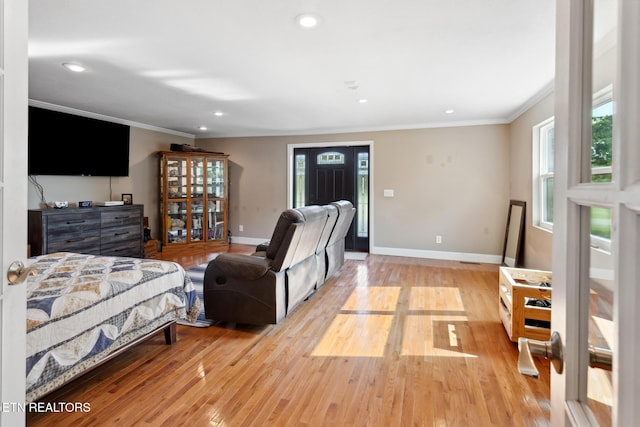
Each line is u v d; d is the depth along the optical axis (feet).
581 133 1.84
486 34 8.02
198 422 5.46
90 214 15.23
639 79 1.18
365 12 7.06
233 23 7.52
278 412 5.73
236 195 22.52
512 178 16.40
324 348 8.04
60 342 5.54
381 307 10.78
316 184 21.15
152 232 20.10
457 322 9.59
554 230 2.17
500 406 5.88
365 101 13.85
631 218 1.23
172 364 7.27
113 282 6.82
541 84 11.62
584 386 1.86
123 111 15.90
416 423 5.46
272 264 8.87
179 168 20.22
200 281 13.66
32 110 13.96
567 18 1.94
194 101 14.01
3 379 2.74
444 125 17.85
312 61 9.68
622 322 1.28
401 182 18.81
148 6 6.84
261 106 14.79
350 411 5.76
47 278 6.93
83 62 9.76
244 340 8.46
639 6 1.17
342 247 15.56
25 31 2.97
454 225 17.93
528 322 8.00
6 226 2.76
